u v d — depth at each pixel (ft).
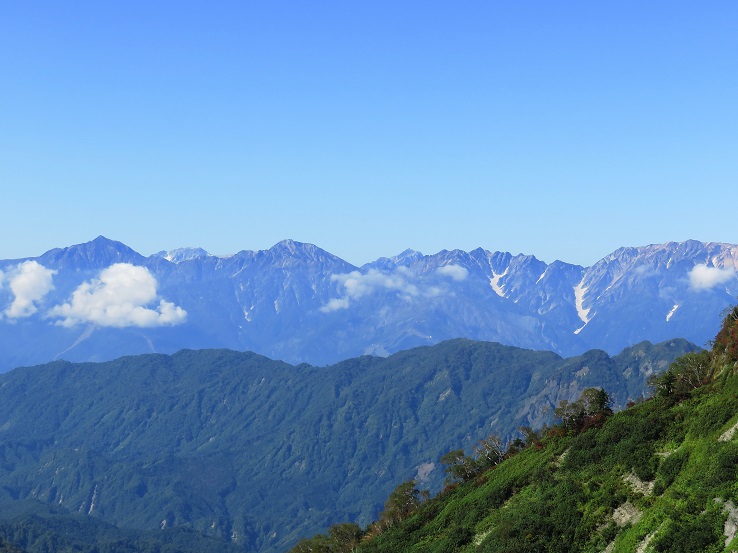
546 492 463.42
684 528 344.28
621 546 374.43
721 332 502.79
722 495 345.92
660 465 416.67
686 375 488.85
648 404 492.13
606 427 485.97
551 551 413.39
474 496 541.34
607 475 439.22
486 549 438.40
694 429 418.72
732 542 319.68
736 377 439.63
